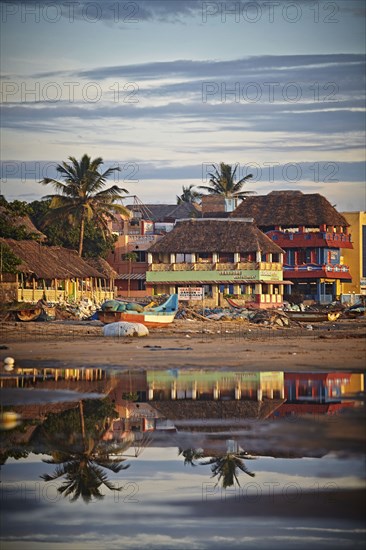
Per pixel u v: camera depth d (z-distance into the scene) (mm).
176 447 24578
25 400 31875
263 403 30625
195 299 111750
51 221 126375
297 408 29203
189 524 18203
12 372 40031
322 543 16797
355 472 20938
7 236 104562
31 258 100500
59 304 93250
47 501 19953
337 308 114938
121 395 32875
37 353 49812
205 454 23641
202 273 123938
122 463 22938
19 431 26469
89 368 41656
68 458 23641
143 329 67500
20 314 84062
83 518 18734
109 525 18266
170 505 19578
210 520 18375
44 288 99188
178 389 34344
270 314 91750
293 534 17359
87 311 94000
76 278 109562
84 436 25875
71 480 21562
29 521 18594
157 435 25859
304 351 51188
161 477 21766
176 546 16938
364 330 84500
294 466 21812
